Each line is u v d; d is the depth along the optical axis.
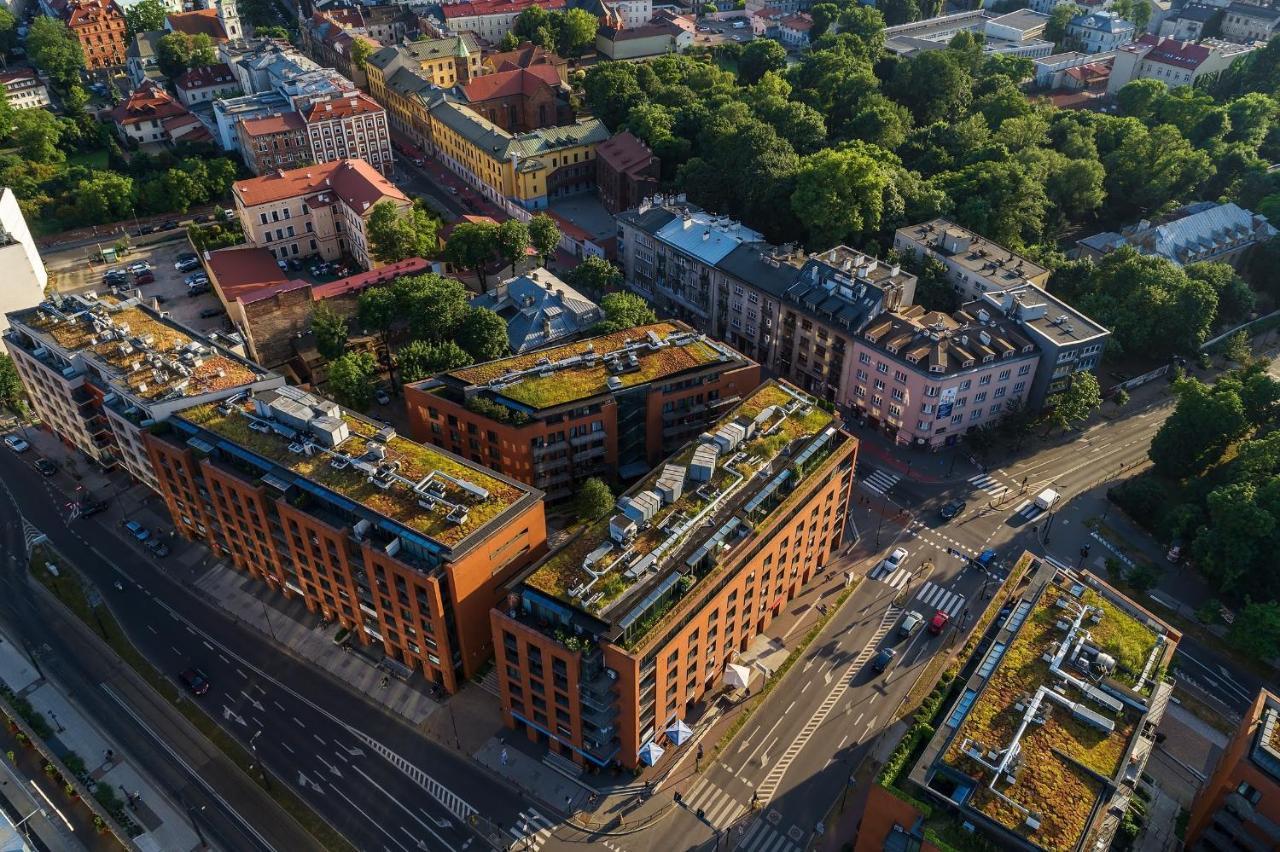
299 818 113.62
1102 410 187.62
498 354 176.12
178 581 148.38
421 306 181.00
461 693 128.75
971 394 172.38
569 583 109.50
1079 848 83.81
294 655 135.38
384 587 121.62
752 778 117.94
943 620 138.00
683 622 110.56
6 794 116.50
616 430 153.50
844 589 145.50
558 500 157.50
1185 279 193.62
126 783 117.62
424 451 131.88
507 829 112.31
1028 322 177.12
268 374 150.88
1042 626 106.56
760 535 121.31
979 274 196.00
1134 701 96.94
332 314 187.88
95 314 164.75
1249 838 100.94
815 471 132.50
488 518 119.25
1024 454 176.25
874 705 127.31
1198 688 130.50
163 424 140.62
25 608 142.75
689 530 116.69
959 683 103.62
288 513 126.12
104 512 161.75
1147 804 113.31
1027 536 156.50
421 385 156.25
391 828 112.56
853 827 112.06
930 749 94.31
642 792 116.06
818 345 186.25
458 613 119.00
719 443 129.12
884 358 172.88
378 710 127.00
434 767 119.50
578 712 110.06
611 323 175.75
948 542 155.38
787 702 127.69
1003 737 93.81
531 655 108.88
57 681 131.00
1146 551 153.62
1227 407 157.12
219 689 130.12
